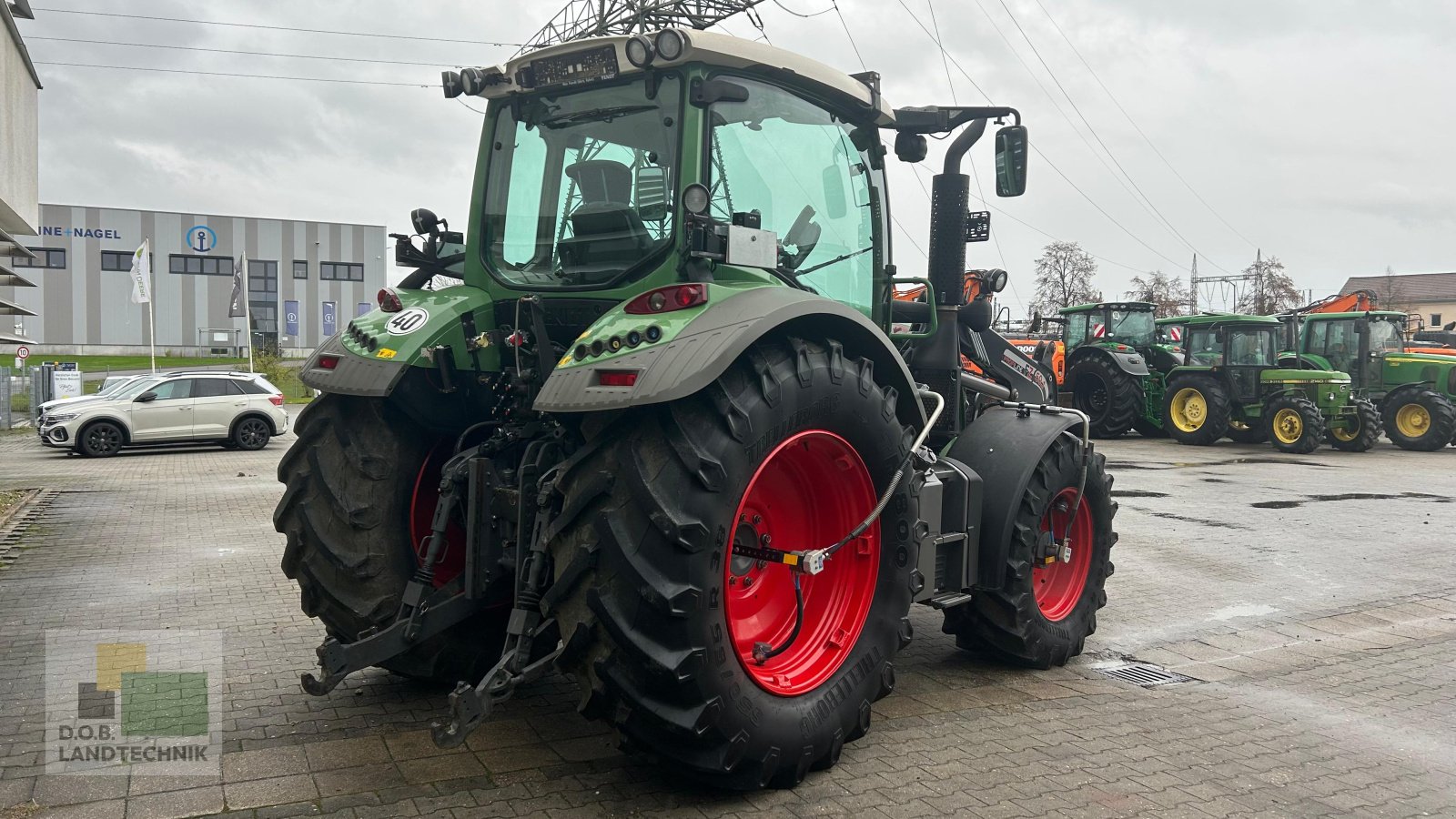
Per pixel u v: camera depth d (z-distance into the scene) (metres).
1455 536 8.83
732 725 3.00
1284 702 4.41
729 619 3.03
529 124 3.87
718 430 3.01
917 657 5.00
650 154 3.54
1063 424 4.68
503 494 3.43
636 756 3.48
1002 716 4.09
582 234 3.69
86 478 12.97
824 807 3.12
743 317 3.07
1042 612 4.74
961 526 4.30
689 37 3.35
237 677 4.37
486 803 3.08
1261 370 17.50
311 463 3.72
